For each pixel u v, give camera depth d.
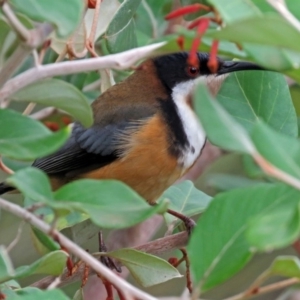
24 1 4.61
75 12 4.62
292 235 4.14
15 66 5.22
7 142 4.76
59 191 4.72
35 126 4.86
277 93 7.84
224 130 4.40
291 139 4.61
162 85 9.20
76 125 9.23
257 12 4.86
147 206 4.62
